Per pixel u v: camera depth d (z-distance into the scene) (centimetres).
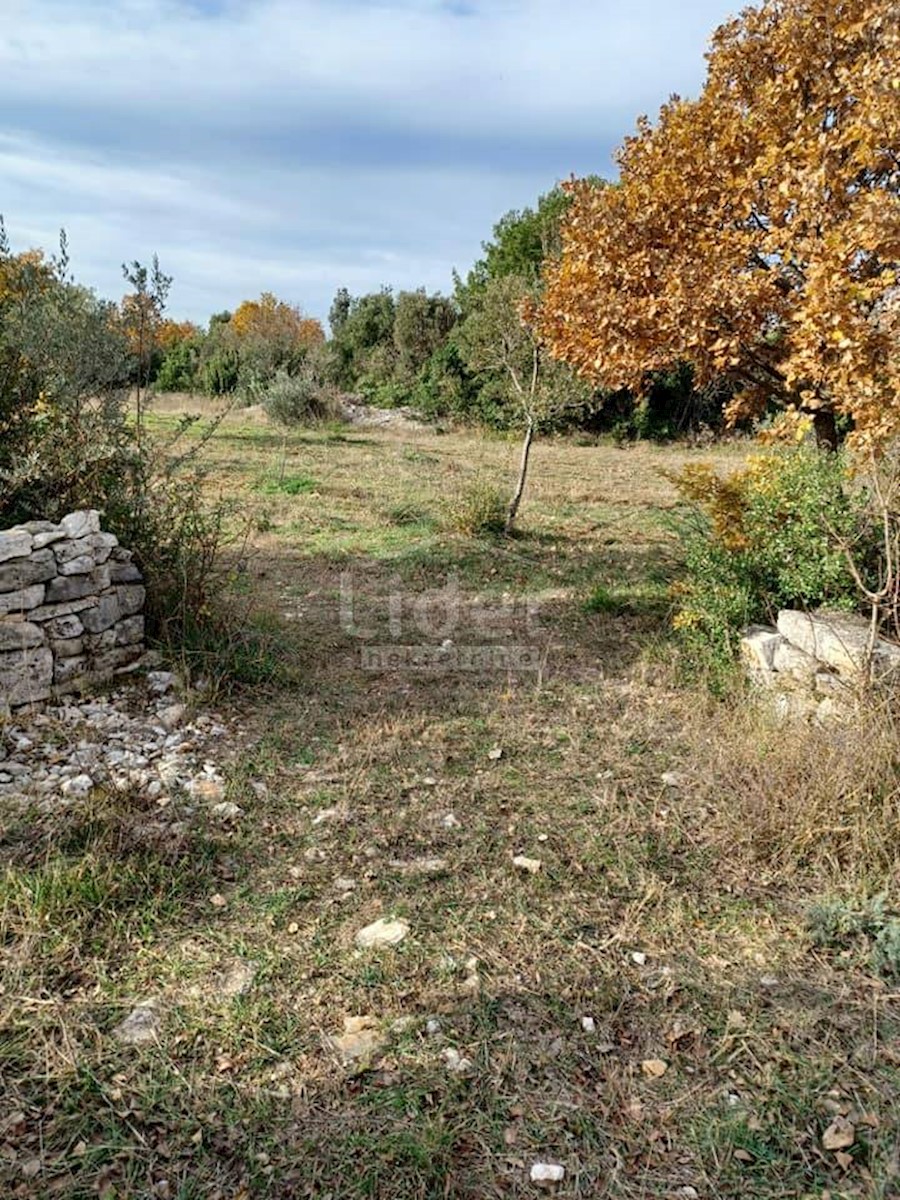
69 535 412
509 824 330
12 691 388
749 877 296
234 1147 184
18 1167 177
